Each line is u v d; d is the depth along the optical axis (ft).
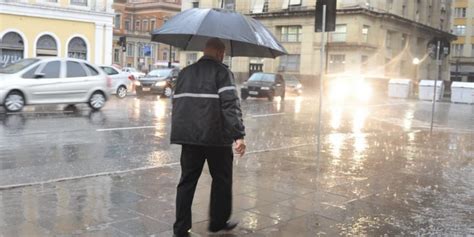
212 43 14.97
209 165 15.66
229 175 15.75
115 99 77.56
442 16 220.43
